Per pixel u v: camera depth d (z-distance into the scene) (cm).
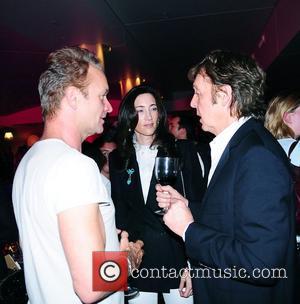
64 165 91
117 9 413
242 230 96
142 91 218
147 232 201
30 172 97
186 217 111
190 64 761
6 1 350
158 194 135
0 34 451
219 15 466
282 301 105
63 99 101
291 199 101
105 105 112
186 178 201
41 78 104
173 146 211
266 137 106
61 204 88
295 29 372
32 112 1005
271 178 93
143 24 479
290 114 221
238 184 99
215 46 625
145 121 214
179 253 199
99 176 96
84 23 430
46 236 93
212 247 101
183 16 459
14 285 150
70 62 101
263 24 519
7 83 782
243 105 111
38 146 102
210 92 114
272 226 91
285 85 704
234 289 109
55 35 466
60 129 103
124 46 548
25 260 104
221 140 117
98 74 106
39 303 102
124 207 210
